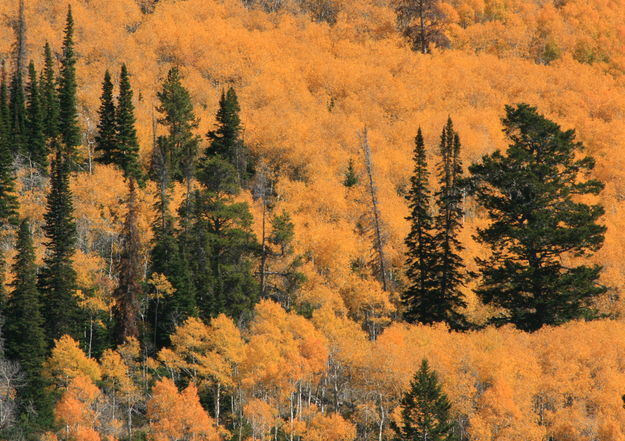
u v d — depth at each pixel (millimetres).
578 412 154000
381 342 177125
